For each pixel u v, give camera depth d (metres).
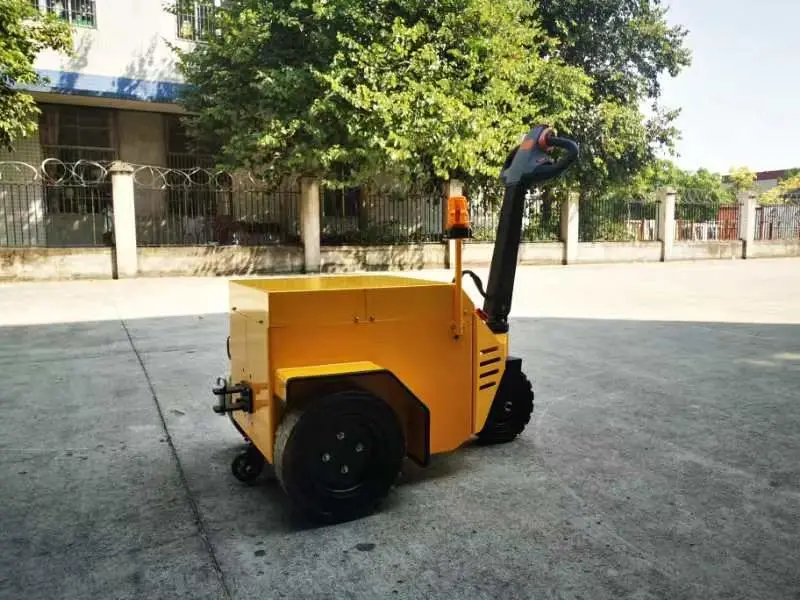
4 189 15.08
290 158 13.91
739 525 2.87
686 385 5.40
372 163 14.09
